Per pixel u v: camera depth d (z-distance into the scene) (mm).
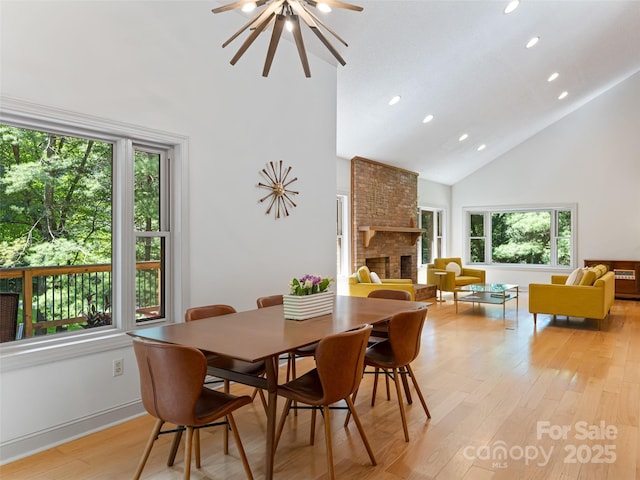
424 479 2199
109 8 2816
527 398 3287
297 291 2727
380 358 2758
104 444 2611
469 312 7070
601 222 8711
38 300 2672
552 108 8172
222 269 3586
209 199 3473
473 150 8773
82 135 2812
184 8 3271
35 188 2652
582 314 5699
